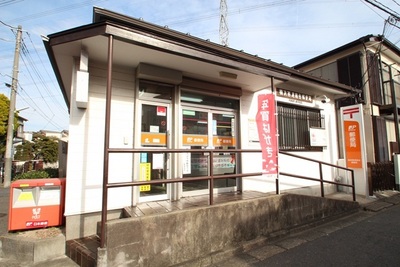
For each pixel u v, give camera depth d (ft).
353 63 33.71
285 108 25.25
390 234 15.58
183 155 17.90
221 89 19.71
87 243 12.73
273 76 17.63
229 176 14.51
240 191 20.04
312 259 12.32
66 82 20.58
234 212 13.96
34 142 69.77
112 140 15.21
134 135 15.84
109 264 9.99
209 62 14.75
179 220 11.93
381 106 32.53
